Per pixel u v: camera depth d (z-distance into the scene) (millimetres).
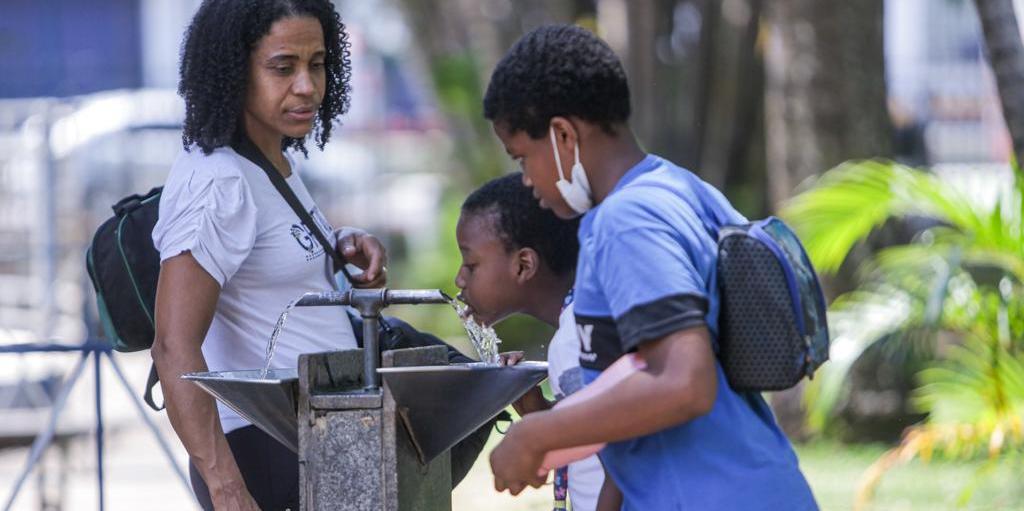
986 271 22578
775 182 28125
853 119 26984
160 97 33500
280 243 11344
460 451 12078
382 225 45156
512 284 11219
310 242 11555
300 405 9836
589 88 9078
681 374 8242
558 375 10039
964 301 20094
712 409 8820
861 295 21516
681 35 37625
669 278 8398
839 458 26359
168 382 10656
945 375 21719
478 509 23094
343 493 9789
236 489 10648
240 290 11320
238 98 11219
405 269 40000
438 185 41438
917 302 20594
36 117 31250
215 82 11148
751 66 36625
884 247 26406
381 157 49094
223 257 10820
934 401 21391
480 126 36469
